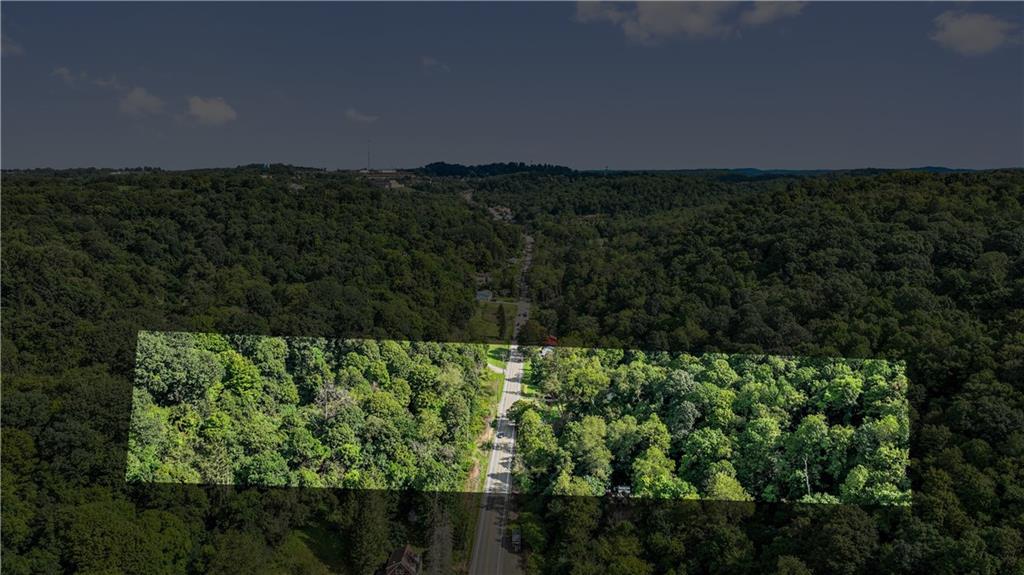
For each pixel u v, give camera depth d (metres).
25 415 97.62
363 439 115.75
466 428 131.88
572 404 131.50
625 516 105.12
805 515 92.94
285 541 100.38
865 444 98.00
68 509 86.88
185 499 96.25
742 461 104.62
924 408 101.81
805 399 111.88
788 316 133.25
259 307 155.75
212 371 119.50
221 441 106.62
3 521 83.56
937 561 78.38
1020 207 154.88
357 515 103.75
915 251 141.25
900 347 111.50
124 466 96.94
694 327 140.75
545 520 107.75
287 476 105.94
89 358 121.88
